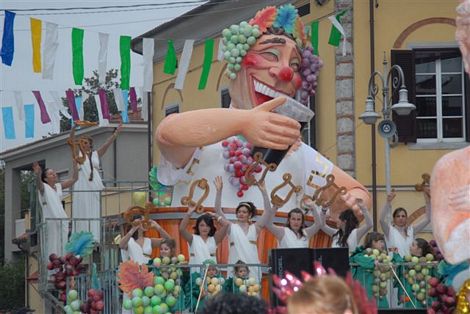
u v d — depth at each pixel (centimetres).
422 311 1473
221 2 3050
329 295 620
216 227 1736
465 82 2681
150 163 3672
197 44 3378
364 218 1830
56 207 2020
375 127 2658
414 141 2650
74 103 1928
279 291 778
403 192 2658
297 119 1822
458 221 1234
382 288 1598
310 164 1872
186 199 1722
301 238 1700
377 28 2678
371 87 2238
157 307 1512
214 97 3275
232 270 1619
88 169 2147
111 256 1811
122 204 3319
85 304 1602
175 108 3575
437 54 2702
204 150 1805
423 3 2686
